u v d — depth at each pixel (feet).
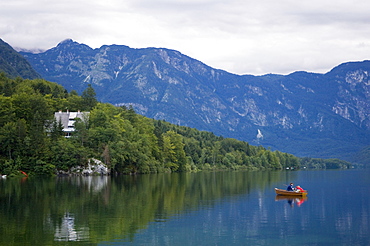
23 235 212.43
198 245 203.00
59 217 255.70
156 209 291.17
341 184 556.92
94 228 229.04
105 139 637.30
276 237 221.05
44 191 379.14
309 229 239.30
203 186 470.80
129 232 222.89
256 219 265.34
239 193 398.62
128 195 359.25
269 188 458.50
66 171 579.07
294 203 335.88
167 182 519.19
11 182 464.65
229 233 227.20
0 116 570.87
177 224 244.63
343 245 207.72
